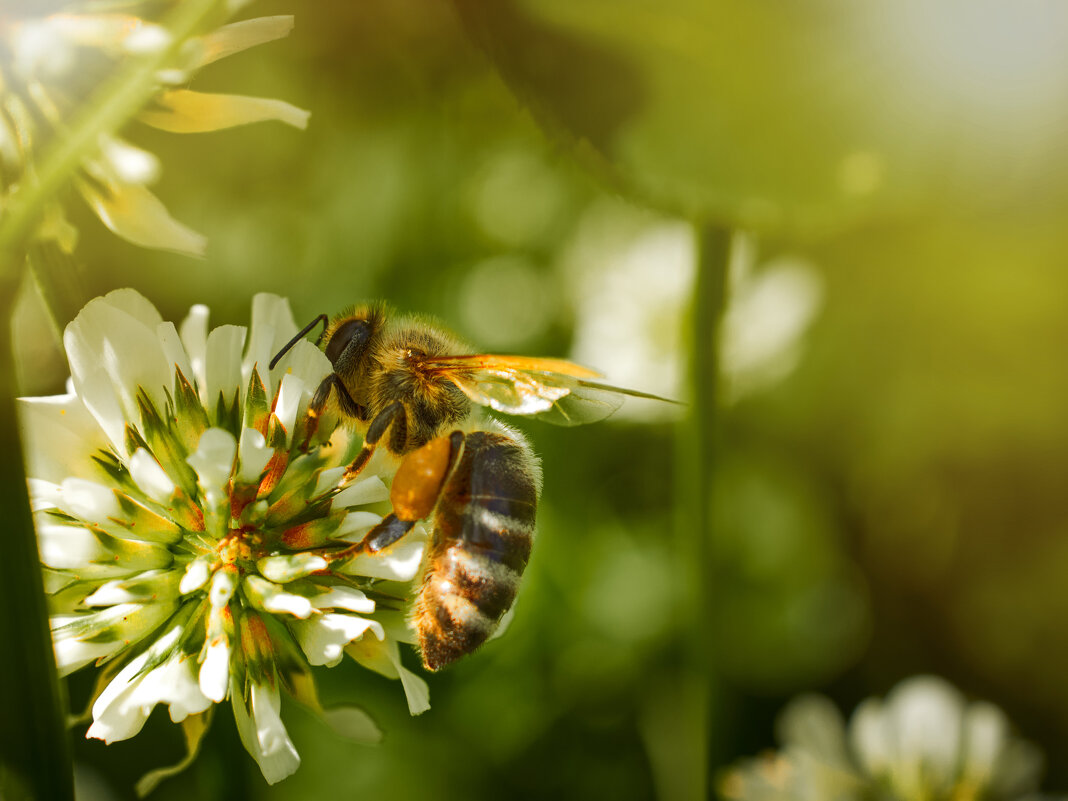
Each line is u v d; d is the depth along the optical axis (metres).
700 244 0.09
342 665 0.12
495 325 0.14
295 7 0.14
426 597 0.09
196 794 0.11
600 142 0.08
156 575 0.08
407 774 0.12
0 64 0.08
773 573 0.13
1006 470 0.13
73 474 0.08
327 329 0.09
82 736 0.11
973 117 0.08
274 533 0.08
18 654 0.07
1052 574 0.13
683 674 0.12
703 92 0.08
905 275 0.12
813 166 0.08
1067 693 0.13
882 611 0.13
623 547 0.13
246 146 0.14
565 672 0.12
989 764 0.11
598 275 0.14
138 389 0.08
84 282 0.08
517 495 0.09
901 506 0.13
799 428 0.13
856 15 0.08
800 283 0.12
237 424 0.08
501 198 0.15
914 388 0.12
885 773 0.11
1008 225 0.11
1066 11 0.08
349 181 0.15
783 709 0.13
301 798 0.12
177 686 0.08
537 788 0.12
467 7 0.08
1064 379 0.12
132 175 0.08
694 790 0.10
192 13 0.07
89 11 0.08
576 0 0.08
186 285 0.14
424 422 0.09
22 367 0.09
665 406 0.13
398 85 0.15
